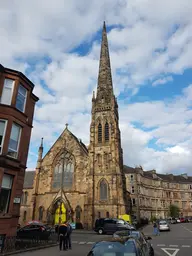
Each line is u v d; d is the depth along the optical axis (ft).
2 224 68.74
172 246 79.77
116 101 225.15
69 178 185.98
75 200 175.42
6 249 63.98
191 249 72.38
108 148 188.03
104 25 281.33
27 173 251.60
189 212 376.68
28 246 71.05
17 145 80.69
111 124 196.75
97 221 135.95
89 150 189.88
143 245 39.29
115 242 32.17
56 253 63.77
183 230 154.40
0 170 70.49
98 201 172.04
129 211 204.74
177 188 387.34
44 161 197.77
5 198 72.79
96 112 206.08
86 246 80.07
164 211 352.69
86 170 184.65
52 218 171.63
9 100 78.74
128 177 315.17
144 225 238.07
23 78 84.02
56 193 180.86
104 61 247.91
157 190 360.89
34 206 181.98
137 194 302.45
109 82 231.91
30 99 95.40
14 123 79.71
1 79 78.48
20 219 202.80
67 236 72.43
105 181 176.76
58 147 197.67
